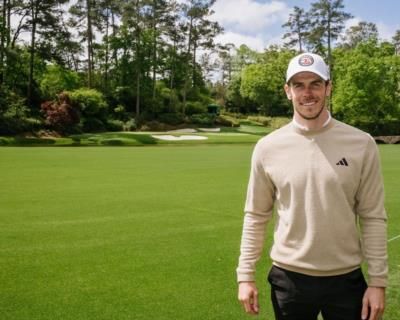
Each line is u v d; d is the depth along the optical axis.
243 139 39.16
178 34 55.56
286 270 2.44
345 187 2.34
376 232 2.38
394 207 8.87
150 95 55.03
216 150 25.28
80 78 54.09
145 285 4.59
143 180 12.28
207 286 4.57
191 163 17.14
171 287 4.54
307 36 53.25
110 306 4.08
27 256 5.53
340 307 2.37
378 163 2.40
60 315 3.89
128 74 54.22
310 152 2.38
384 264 2.36
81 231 6.77
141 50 53.47
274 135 2.51
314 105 2.36
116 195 9.90
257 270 5.11
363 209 2.42
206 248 5.93
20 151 22.19
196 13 54.50
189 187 11.12
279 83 64.12
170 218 7.72
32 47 45.53
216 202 9.19
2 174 13.23
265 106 68.25
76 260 5.39
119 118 51.16
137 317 3.86
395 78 49.25
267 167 2.49
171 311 3.98
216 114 60.62
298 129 2.42
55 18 45.53
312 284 2.37
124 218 7.69
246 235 2.62
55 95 46.78
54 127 41.25
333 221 2.33
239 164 16.80
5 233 6.61
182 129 51.41
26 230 6.79
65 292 4.39
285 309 2.47
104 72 55.66
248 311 2.56
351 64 49.38
